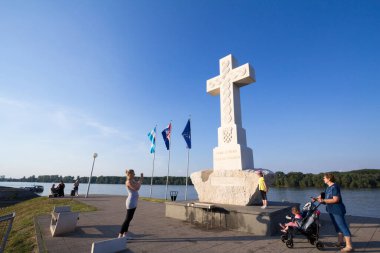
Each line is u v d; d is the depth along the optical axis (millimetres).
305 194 38625
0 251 5812
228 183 9719
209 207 8594
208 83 12328
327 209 5875
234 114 10812
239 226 7867
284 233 6586
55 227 7301
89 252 5672
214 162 10766
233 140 10398
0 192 35406
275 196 35094
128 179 6965
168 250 5812
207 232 7652
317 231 5906
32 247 6504
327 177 6062
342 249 5562
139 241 6613
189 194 50156
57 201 19047
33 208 17344
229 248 5957
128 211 6754
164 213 11891
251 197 8930
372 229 7754
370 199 30656
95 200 19844
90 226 8766
